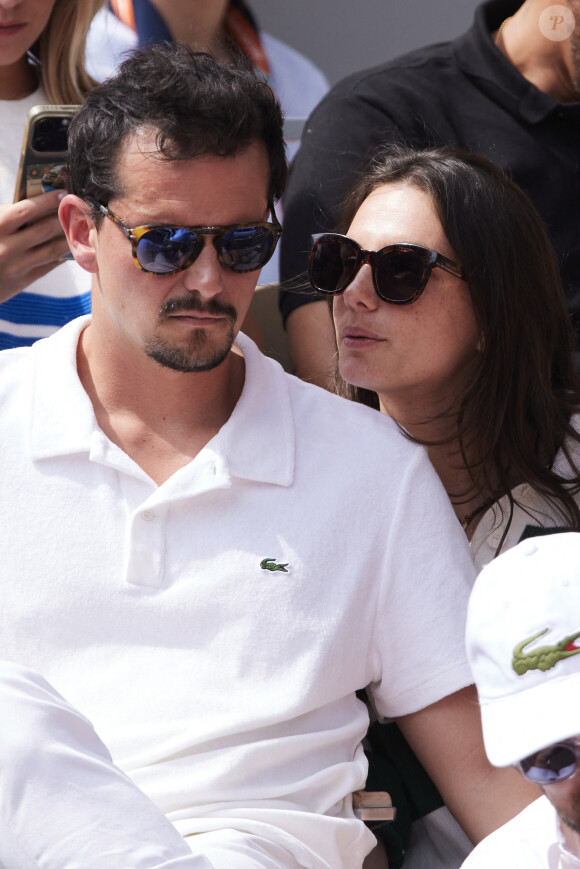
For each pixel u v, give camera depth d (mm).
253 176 6844
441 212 8305
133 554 6844
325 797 6980
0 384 7375
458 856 7855
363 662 7277
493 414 8492
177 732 6766
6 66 10648
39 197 9062
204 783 6691
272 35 14688
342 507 7227
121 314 6977
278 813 6695
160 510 6918
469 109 11938
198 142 6625
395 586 7254
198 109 6605
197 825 6559
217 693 6828
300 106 14969
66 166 7332
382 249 8195
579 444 8734
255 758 6770
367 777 7613
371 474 7363
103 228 6918
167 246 6691
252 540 7031
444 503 7492
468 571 7398
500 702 5242
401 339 8305
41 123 8844
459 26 15492
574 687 5051
